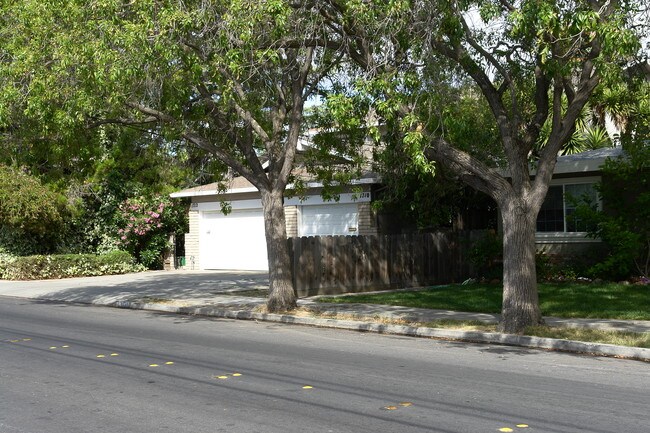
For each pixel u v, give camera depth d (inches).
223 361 409.4
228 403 309.6
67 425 276.4
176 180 1210.0
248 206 1084.5
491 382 352.8
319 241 761.0
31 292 867.4
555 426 270.8
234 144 698.2
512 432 263.1
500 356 431.8
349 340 498.6
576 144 1000.2
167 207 1184.8
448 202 891.4
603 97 652.1
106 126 746.2
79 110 571.5
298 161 799.1
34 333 526.3
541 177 500.7
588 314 557.9
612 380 359.3
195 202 1155.9
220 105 634.2
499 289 745.6
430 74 526.9
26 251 1121.4
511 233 499.8
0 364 401.1
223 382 351.9
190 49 565.6
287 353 438.9
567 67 472.1
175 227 1219.2
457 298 685.9
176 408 301.6
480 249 821.9
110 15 550.0
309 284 748.0
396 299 692.7
